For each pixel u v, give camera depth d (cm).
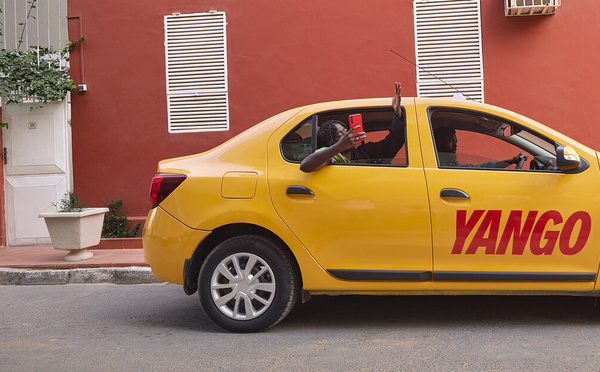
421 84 871
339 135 459
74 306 591
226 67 905
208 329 481
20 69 917
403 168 444
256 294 457
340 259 442
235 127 905
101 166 923
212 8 905
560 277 424
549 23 848
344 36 884
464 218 432
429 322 475
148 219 479
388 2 877
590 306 505
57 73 928
